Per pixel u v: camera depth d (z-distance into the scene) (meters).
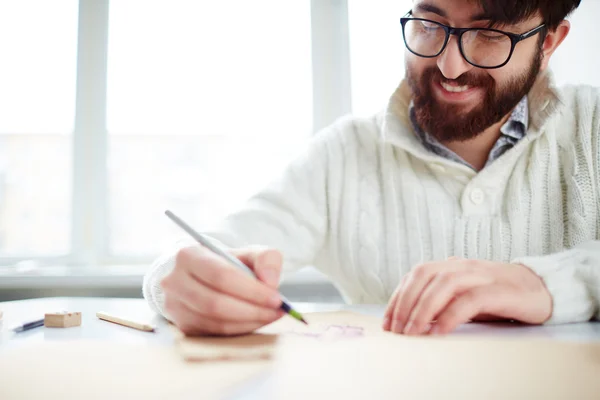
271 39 1.43
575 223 0.76
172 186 1.41
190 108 1.41
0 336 0.45
